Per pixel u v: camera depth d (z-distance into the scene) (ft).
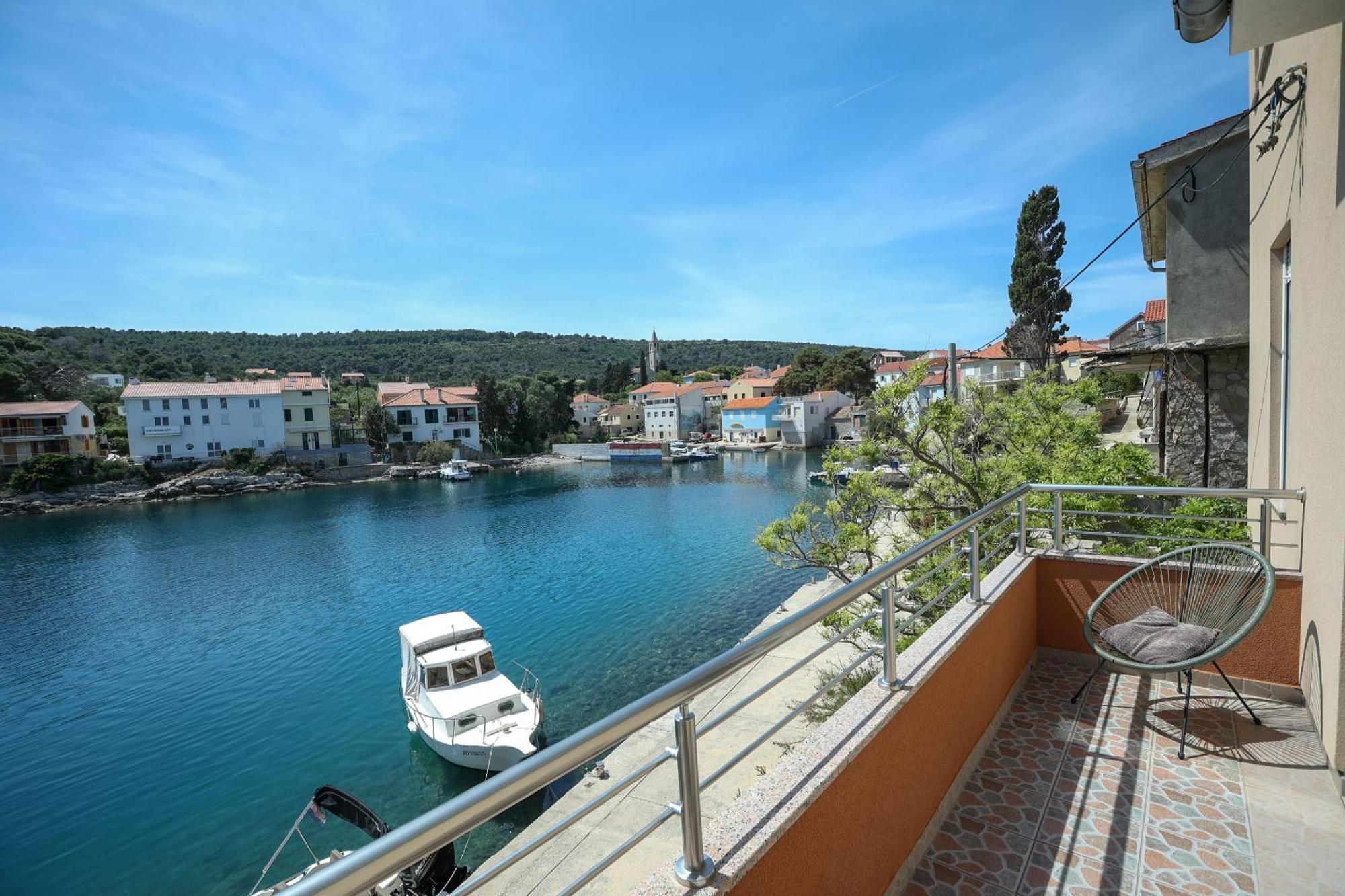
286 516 133.08
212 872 31.73
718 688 36.47
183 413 182.50
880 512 31.86
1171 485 28.22
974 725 11.35
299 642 61.31
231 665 56.44
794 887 6.06
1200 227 30.35
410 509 138.00
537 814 32.63
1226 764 11.02
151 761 41.45
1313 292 11.72
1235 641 10.52
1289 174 14.21
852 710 8.00
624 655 54.19
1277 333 16.96
